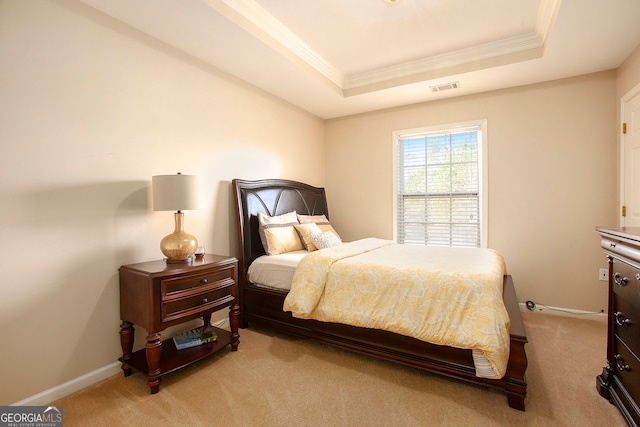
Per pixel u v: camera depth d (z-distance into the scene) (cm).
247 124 324
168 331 247
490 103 349
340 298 226
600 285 305
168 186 210
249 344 255
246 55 264
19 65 168
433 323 188
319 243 307
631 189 266
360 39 279
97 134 202
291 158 392
